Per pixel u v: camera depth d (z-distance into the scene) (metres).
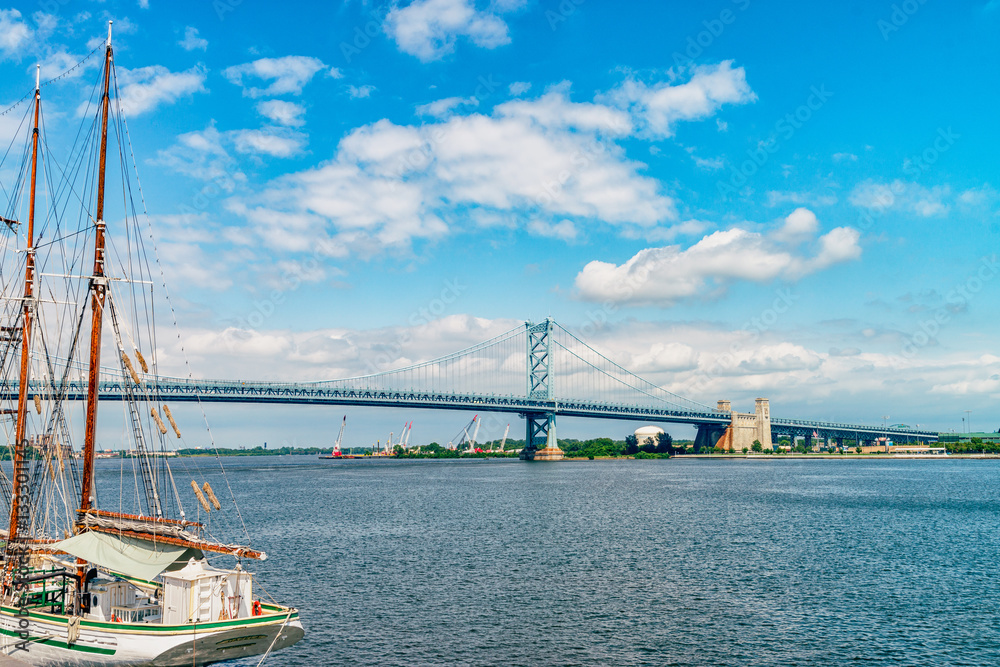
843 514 108.94
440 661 40.34
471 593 55.38
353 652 41.78
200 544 36.28
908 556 71.12
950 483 182.50
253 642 35.69
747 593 55.22
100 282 43.47
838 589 56.56
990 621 47.53
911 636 44.47
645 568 65.00
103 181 43.75
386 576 61.72
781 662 40.06
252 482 196.25
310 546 78.12
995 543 79.38
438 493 152.25
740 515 107.69
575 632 45.38
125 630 33.88
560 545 78.25
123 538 39.16
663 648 42.41
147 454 43.16
